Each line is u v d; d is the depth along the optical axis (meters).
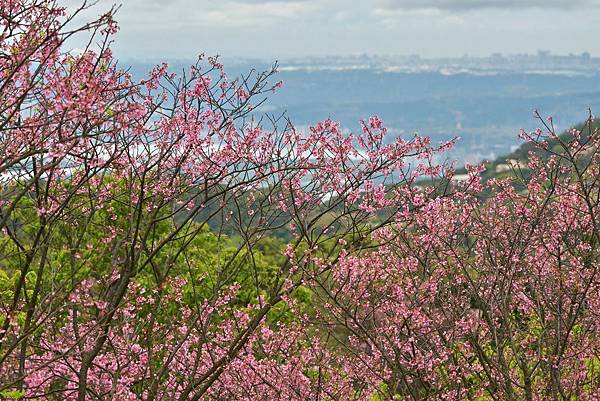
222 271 16.50
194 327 16.77
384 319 15.55
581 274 15.59
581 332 15.64
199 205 15.23
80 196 15.93
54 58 12.35
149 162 15.00
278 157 16.08
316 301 17.33
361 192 15.39
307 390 16.31
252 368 15.66
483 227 16.11
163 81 15.09
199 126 15.27
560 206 17.14
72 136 11.66
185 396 15.24
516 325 17.23
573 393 15.45
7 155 12.14
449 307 15.30
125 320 14.69
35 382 13.81
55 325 16.19
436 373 15.22
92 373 15.35
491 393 14.76
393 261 15.48
